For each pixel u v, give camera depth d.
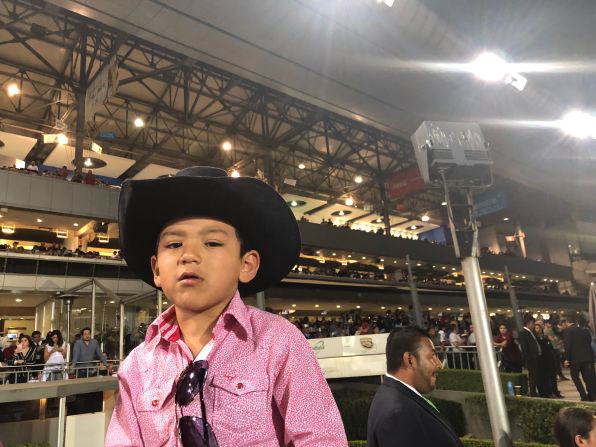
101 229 22.12
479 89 13.78
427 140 3.66
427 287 31.62
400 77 13.28
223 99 25.20
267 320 0.90
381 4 10.36
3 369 7.88
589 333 7.10
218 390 0.76
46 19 18.88
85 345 8.52
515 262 39.81
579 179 22.06
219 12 10.53
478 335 3.36
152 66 21.72
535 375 7.35
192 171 0.97
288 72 13.09
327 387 0.87
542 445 5.21
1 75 20.09
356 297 27.48
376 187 36.53
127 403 0.86
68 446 7.29
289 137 28.64
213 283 0.87
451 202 3.64
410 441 1.72
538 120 15.26
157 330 0.94
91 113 16.56
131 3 10.33
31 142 21.94
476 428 7.18
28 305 21.06
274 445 0.76
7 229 21.58
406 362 2.04
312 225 29.06
